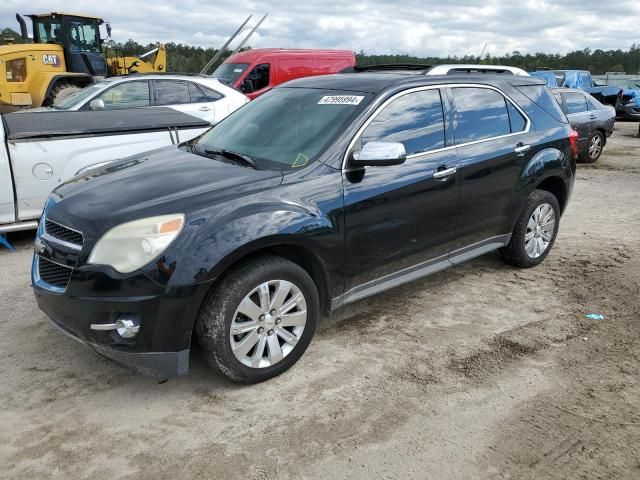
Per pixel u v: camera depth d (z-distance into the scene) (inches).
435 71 185.5
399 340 158.1
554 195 221.5
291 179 139.2
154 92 370.9
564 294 191.8
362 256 150.9
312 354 149.9
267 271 129.3
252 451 112.5
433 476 106.2
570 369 143.6
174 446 113.9
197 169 146.2
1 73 565.0
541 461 110.3
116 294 117.3
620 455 112.1
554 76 854.5
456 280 203.5
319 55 591.5
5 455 110.5
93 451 112.1
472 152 177.3
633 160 507.5
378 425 120.7
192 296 119.6
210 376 138.9
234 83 550.9
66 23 594.9
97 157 244.5
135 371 122.4
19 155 226.8
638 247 245.8
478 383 136.9
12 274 206.7
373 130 154.9
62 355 147.9
